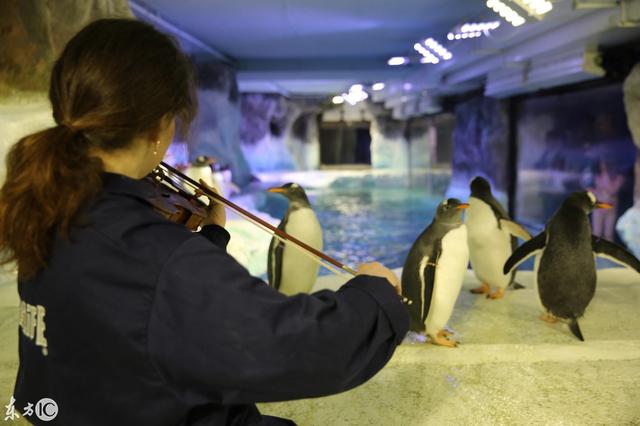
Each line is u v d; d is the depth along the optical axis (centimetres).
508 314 330
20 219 80
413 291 270
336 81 1573
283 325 82
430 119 1923
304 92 2014
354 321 88
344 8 833
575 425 201
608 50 741
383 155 2222
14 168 84
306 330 83
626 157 921
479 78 1205
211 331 80
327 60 1387
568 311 284
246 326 80
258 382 81
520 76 938
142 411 83
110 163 90
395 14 873
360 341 88
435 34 1041
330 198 1692
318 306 86
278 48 1212
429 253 267
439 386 232
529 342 279
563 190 1071
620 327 304
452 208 267
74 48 88
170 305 80
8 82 470
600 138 970
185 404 83
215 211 140
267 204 1477
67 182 80
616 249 284
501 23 810
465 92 1473
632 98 722
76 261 81
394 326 93
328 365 85
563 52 785
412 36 1066
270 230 137
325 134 2855
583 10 622
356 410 215
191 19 904
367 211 1391
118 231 82
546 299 291
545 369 245
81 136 86
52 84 90
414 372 244
